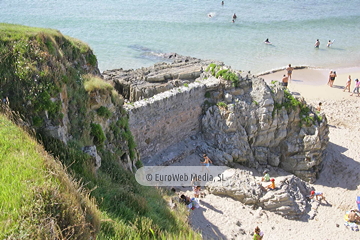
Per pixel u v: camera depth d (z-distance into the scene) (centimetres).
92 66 2022
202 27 6291
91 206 1004
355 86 4106
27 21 5781
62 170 1071
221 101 2695
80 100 1602
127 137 1886
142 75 3016
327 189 2633
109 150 1705
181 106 2583
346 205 2456
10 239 745
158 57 4678
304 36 6269
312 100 3894
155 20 6481
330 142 3097
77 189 1054
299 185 2473
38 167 991
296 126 2762
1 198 841
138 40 5350
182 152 2559
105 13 6706
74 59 1881
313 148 2689
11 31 1561
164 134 2536
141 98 2761
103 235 991
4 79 1335
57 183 948
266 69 4681
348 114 3612
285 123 2705
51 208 855
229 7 7875
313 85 4322
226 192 2292
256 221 2169
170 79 3000
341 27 6994
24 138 1143
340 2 9256
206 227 1992
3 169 948
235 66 4688
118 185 1462
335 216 2345
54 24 5762
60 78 1473
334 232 2195
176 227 1378
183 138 2694
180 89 2580
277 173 2717
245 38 5878
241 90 2700
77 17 6275
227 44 5516
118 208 1230
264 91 2648
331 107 3753
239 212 2208
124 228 1086
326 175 2764
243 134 2666
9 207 823
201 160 2578
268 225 2158
